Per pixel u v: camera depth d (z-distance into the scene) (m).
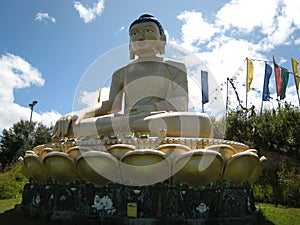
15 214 8.48
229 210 7.23
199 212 6.80
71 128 9.45
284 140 16.61
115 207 6.95
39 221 7.43
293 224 7.76
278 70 20.59
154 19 10.99
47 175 8.09
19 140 44.50
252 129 18.38
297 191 11.95
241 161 7.20
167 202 6.71
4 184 14.87
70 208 7.49
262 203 12.43
